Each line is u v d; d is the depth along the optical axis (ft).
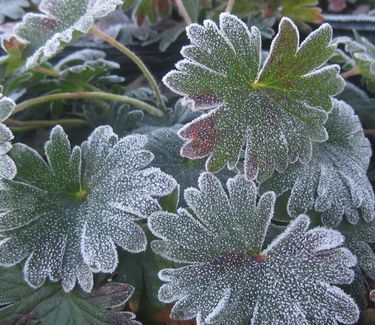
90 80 0.67
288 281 0.45
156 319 0.51
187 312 0.44
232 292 0.45
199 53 0.45
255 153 0.46
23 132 0.66
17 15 0.79
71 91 0.67
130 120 0.61
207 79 0.45
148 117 0.61
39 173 0.48
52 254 0.46
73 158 0.48
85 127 0.64
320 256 0.46
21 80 0.61
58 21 0.57
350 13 0.94
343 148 0.54
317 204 0.50
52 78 0.67
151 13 0.79
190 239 0.45
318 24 0.80
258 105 0.46
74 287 0.48
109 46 0.78
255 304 0.45
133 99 0.60
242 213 0.46
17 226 0.46
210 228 0.45
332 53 0.47
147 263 0.49
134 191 0.46
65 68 0.69
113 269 0.44
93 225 0.46
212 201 0.45
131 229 0.45
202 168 0.53
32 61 0.53
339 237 0.46
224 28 0.45
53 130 0.48
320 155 0.53
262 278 0.45
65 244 0.46
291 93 0.47
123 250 0.50
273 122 0.47
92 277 0.45
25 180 0.47
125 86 0.77
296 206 0.50
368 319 0.53
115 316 0.47
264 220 0.46
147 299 0.49
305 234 0.46
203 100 0.45
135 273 0.49
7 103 0.46
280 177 0.50
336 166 0.53
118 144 0.48
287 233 0.46
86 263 0.45
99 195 0.48
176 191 0.47
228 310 0.44
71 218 0.47
